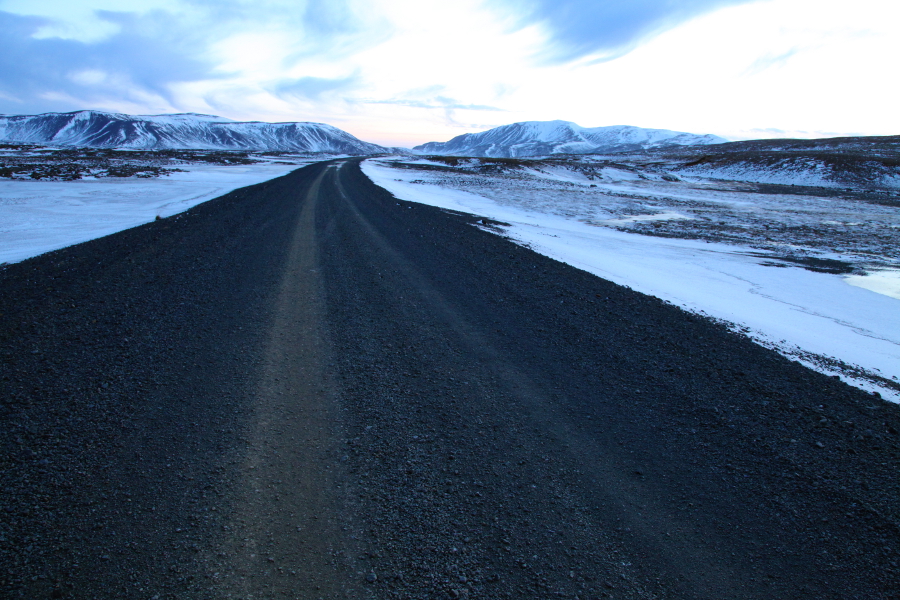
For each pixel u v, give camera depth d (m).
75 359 4.08
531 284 7.31
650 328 5.50
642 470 2.87
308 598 1.94
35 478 2.57
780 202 31.19
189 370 3.98
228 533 2.28
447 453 2.98
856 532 2.36
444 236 11.32
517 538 2.31
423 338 4.93
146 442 2.96
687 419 3.46
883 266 11.68
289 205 16.28
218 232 10.63
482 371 4.20
